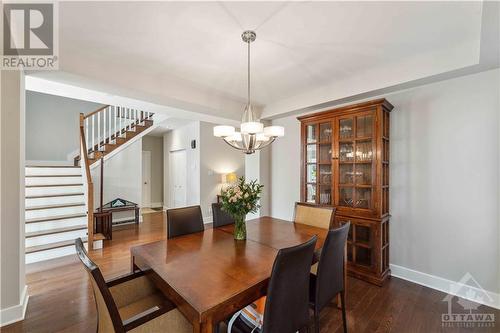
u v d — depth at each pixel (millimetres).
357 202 2834
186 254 1708
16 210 2023
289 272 1273
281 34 1926
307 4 1568
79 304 2256
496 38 1669
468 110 2326
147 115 6156
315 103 3215
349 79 2846
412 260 2699
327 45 2102
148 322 1197
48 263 3223
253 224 2607
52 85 2529
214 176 6070
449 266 2453
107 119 5848
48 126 5707
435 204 2537
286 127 3980
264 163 4168
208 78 2838
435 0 1531
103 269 3031
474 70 2191
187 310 1135
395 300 2330
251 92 3320
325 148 3178
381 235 2619
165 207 7680
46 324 1969
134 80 2600
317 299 1596
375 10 1629
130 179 5848
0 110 1939
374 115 2646
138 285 1617
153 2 1551
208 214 5906
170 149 7336
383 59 2391
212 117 4090
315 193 3256
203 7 1602
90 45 2092
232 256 1672
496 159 2193
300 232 2281
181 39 2006
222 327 1819
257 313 1508
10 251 1995
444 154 2475
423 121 2604
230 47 2139
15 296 2018
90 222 3680
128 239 4320
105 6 1582
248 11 1642
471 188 2320
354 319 2053
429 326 1957
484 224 2254
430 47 2162
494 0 1251
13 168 2008
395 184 2820
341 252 1816
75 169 4723
